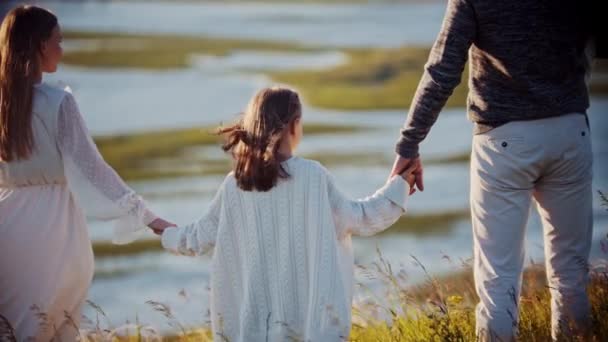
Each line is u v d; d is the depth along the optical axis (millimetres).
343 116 68562
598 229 17922
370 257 25484
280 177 4676
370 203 4836
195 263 26312
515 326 4641
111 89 89000
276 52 129250
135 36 155750
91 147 5281
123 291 22984
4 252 5215
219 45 139000
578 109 4625
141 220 5227
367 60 95000
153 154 50438
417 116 4809
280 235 4730
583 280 4828
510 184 4645
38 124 5164
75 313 5434
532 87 4531
